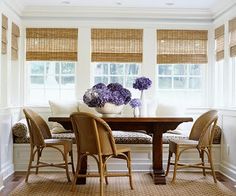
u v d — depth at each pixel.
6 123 4.74
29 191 3.97
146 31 5.88
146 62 5.88
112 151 3.80
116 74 5.96
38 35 5.78
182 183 4.36
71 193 3.91
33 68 5.90
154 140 4.40
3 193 3.90
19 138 5.06
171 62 5.88
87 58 5.83
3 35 4.66
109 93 4.33
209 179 4.59
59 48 5.82
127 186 4.22
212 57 5.89
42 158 5.08
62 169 5.07
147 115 5.63
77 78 5.84
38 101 5.90
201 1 5.26
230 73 5.05
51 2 5.36
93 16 5.80
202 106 5.96
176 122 4.27
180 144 4.29
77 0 5.25
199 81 6.00
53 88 5.91
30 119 4.26
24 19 5.75
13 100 5.57
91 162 5.00
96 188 4.14
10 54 5.05
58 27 5.80
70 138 4.95
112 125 4.28
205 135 4.30
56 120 4.16
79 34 5.82
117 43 5.85
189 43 5.91
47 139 4.59
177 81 6.00
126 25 5.86
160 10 5.73
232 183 4.40
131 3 5.41
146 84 4.60
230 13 5.02
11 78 5.48
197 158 5.16
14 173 4.90
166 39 5.89
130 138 5.00
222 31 5.38
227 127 4.96
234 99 4.96
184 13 5.80
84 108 5.56
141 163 5.08
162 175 4.36
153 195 3.82
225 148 5.02
